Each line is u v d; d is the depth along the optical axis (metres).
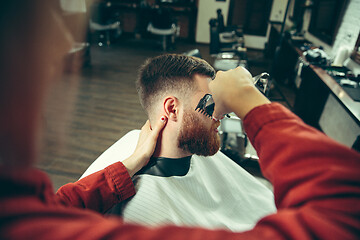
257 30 7.37
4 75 0.14
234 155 2.27
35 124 0.16
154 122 0.75
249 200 0.99
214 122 0.69
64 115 0.17
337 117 2.91
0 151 0.15
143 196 0.71
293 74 4.57
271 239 0.18
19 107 0.15
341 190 0.21
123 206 0.71
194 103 0.66
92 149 2.58
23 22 0.14
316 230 0.18
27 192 0.16
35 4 0.14
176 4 7.58
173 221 0.73
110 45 6.71
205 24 7.55
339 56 2.90
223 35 5.15
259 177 2.13
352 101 2.03
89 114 3.29
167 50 6.70
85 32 0.17
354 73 2.73
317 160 0.24
